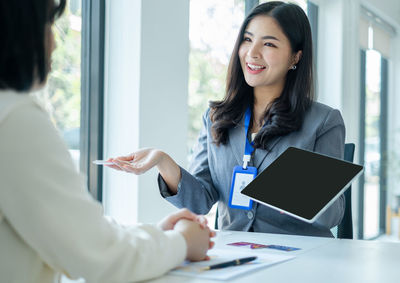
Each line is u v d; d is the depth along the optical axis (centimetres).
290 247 116
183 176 156
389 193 572
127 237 76
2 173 65
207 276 83
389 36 571
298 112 162
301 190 115
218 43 294
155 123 223
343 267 93
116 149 223
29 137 66
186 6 237
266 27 163
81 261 68
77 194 70
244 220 159
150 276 78
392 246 118
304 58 167
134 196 217
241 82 173
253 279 83
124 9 219
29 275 71
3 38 64
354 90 429
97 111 222
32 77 68
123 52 220
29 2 66
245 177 158
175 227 94
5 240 69
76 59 218
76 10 217
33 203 66
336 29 412
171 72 230
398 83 585
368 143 528
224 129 168
